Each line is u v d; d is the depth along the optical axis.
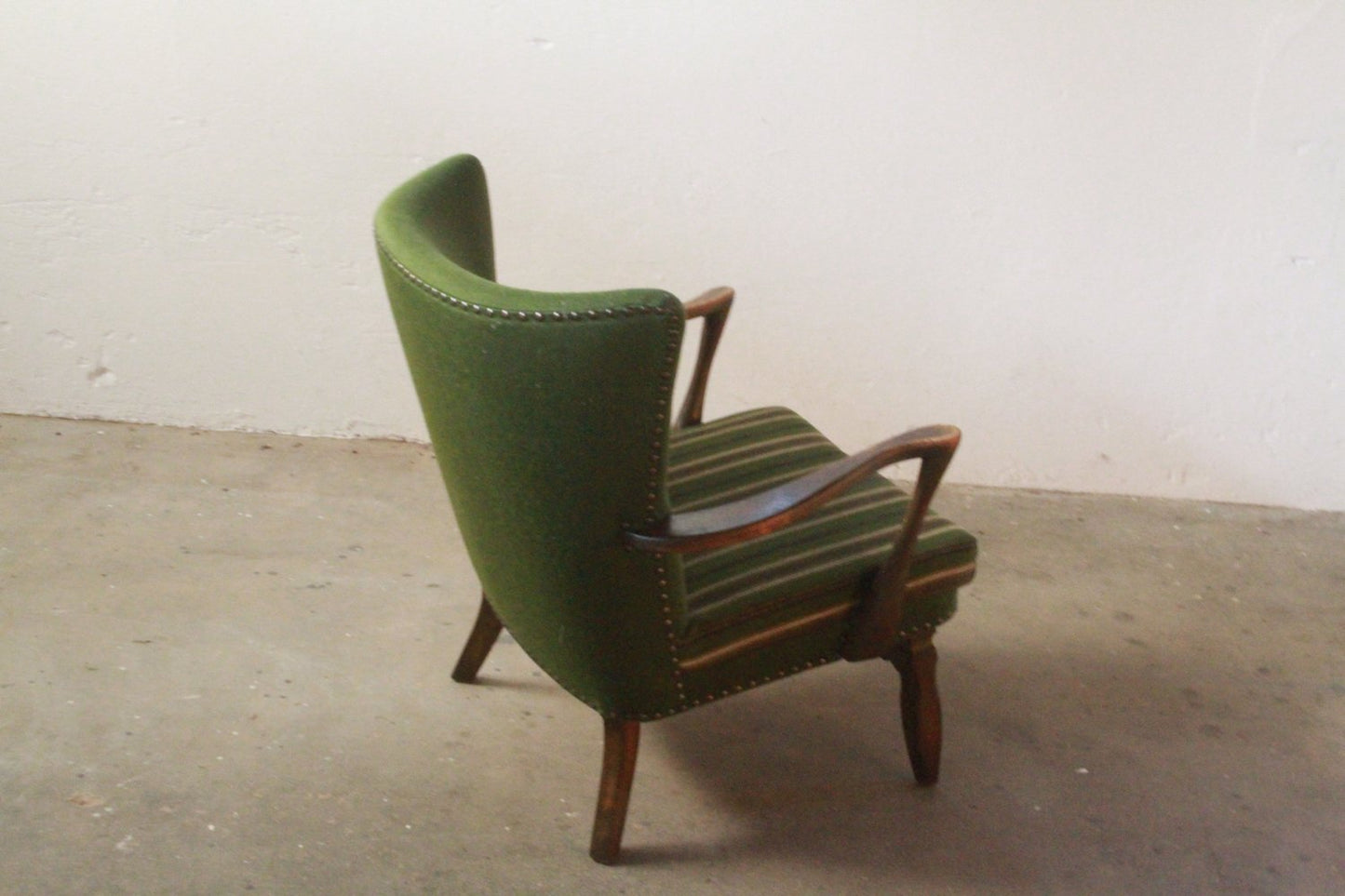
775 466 1.90
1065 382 2.69
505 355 1.35
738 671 1.65
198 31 2.48
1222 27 2.35
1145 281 2.57
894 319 2.65
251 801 1.81
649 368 1.34
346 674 2.11
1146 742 2.03
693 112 2.50
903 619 1.75
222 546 2.45
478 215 1.82
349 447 2.87
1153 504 2.77
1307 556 2.59
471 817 1.81
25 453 2.73
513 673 2.15
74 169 2.62
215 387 2.85
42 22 2.49
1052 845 1.80
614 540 1.46
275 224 2.66
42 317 2.77
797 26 2.40
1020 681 2.17
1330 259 2.51
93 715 1.96
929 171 2.51
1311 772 1.97
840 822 1.84
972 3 2.36
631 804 1.86
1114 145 2.46
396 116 2.55
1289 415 2.67
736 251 2.62
